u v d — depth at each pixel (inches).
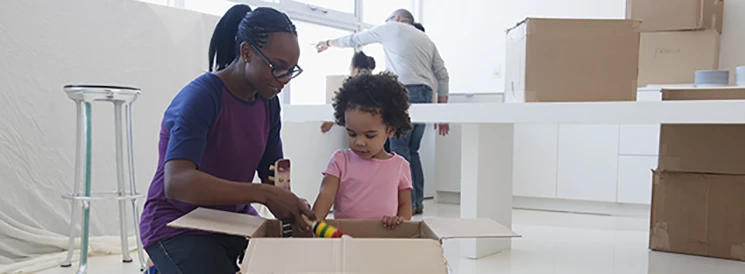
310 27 163.8
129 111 90.7
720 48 153.3
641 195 159.5
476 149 101.9
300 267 32.6
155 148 116.0
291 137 149.9
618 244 121.9
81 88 82.8
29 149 97.4
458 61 199.0
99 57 105.9
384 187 57.1
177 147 46.1
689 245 111.8
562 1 180.4
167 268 48.5
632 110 81.6
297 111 105.0
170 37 117.9
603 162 163.9
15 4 94.6
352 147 56.0
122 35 109.3
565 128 168.4
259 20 49.6
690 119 78.5
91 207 105.4
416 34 140.8
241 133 53.3
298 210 45.4
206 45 125.5
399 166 59.2
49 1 98.6
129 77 110.7
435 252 34.8
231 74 52.6
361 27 182.7
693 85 130.0
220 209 52.5
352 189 57.2
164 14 116.6
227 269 48.5
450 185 184.7
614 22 88.4
